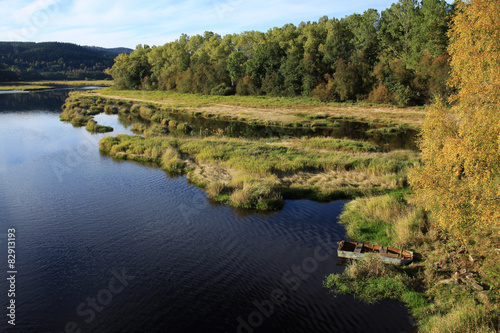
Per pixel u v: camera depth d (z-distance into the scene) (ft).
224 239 53.98
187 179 82.33
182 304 39.42
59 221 60.29
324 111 197.06
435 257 44.57
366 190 71.46
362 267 43.45
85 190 75.41
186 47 386.11
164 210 64.85
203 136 131.85
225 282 43.24
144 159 98.48
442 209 40.68
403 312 36.76
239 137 127.75
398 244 48.83
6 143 120.37
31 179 82.74
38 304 39.42
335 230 55.98
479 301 35.70
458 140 38.47
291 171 83.51
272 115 186.09
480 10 39.06
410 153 97.81
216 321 36.70
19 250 50.62
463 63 42.70
